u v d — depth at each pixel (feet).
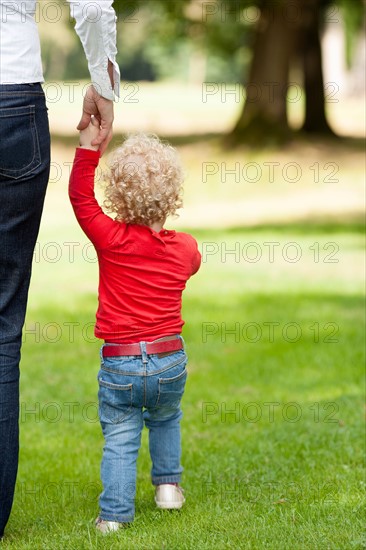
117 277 16.16
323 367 31.83
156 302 16.24
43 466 21.06
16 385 15.26
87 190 16.21
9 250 15.07
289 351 34.27
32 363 32.60
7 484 15.20
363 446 22.33
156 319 16.20
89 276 54.13
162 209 16.38
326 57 195.11
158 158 16.35
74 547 14.98
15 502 18.12
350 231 74.64
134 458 16.42
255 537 15.14
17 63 14.70
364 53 172.45
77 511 17.54
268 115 108.27
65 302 45.44
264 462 21.20
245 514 16.63
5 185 14.82
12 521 16.84
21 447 22.82
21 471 20.63
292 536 15.12
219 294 47.91
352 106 150.00
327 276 53.83
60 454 22.13
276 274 54.85
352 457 21.27
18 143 14.75
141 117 130.00
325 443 22.70
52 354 34.17
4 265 15.15
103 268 16.35
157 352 16.12
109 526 16.06
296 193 95.25
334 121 130.82
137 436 16.57
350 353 33.65
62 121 119.03
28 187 14.98
